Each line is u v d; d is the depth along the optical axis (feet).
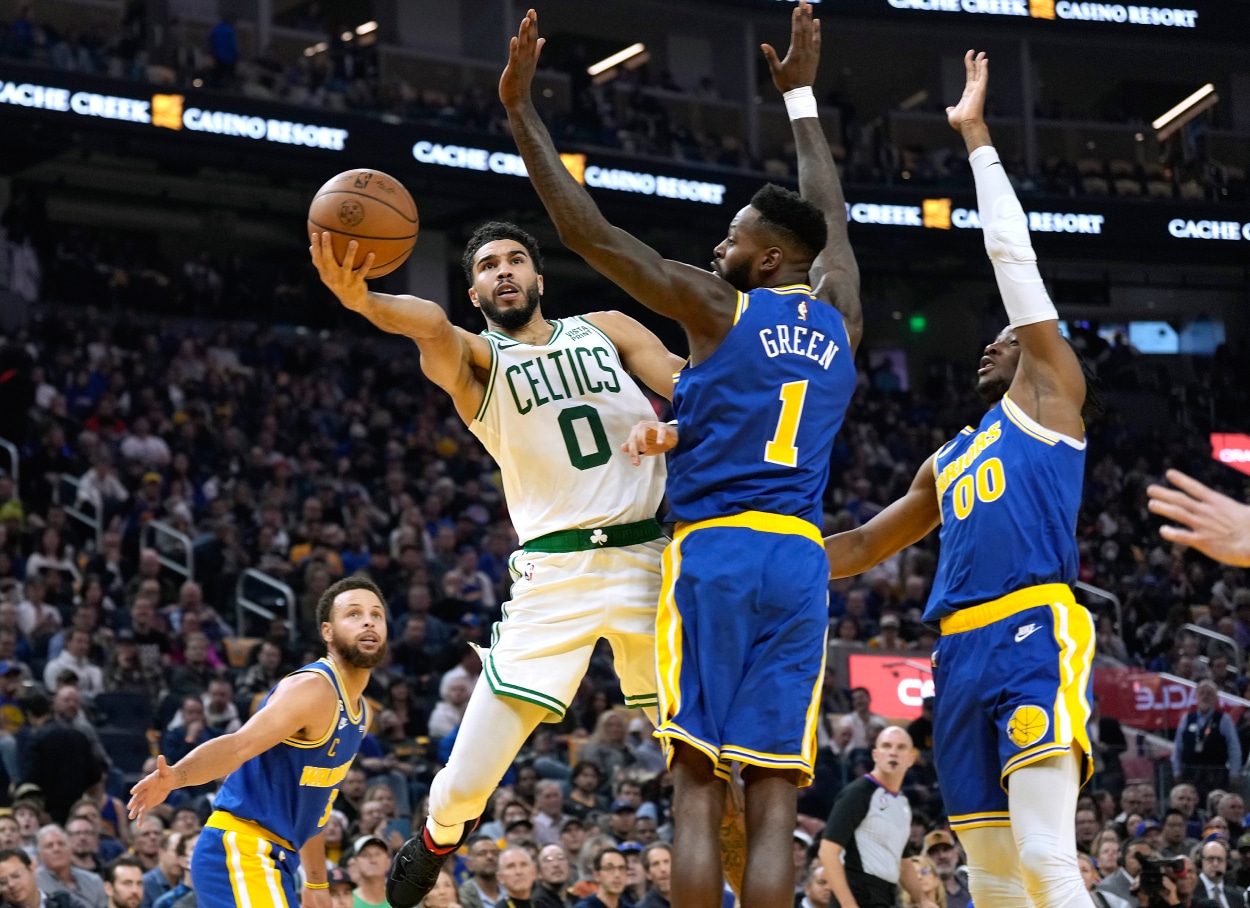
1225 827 37.70
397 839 31.63
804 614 13.67
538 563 15.44
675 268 14.02
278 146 75.15
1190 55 108.78
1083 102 116.78
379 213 14.47
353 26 99.30
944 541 16.24
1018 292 15.89
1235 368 104.32
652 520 15.70
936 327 106.52
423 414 76.33
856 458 83.15
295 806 19.08
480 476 72.49
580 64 93.76
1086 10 101.50
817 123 16.93
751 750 13.28
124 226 88.63
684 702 13.44
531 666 15.23
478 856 30.91
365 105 80.12
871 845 26.03
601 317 16.67
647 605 15.28
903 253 97.66
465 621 52.54
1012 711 15.06
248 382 73.00
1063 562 15.49
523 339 16.02
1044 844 14.60
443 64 94.53
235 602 53.47
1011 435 15.89
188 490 60.54
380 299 14.19
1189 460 96.63
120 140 75.31
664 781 38.63
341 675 19.36
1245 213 97.50
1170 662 60.95
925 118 105.91
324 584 52.13
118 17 85.56
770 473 13.92
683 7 99.71
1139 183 98.48
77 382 67.56
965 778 15.70
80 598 49.44
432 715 44.14
